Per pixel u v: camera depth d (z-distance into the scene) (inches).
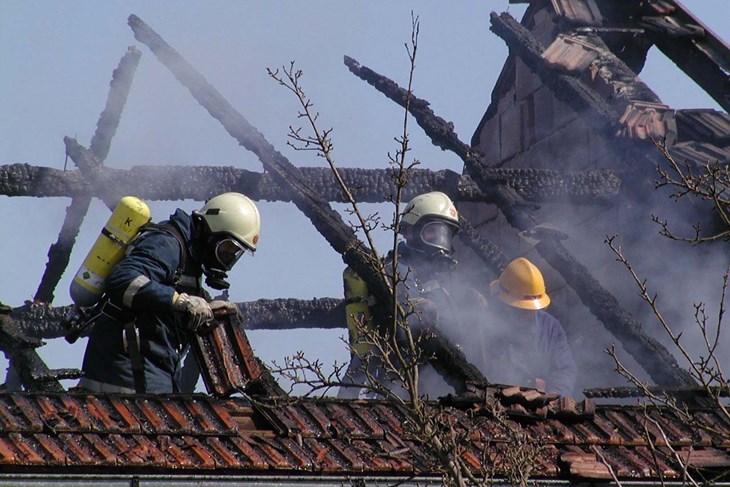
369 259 954.1
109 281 1132.5
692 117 2044.8
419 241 1419.8
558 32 2261.3
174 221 1179.9
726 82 2190.0
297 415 1079.0
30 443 951.6
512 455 975.6
